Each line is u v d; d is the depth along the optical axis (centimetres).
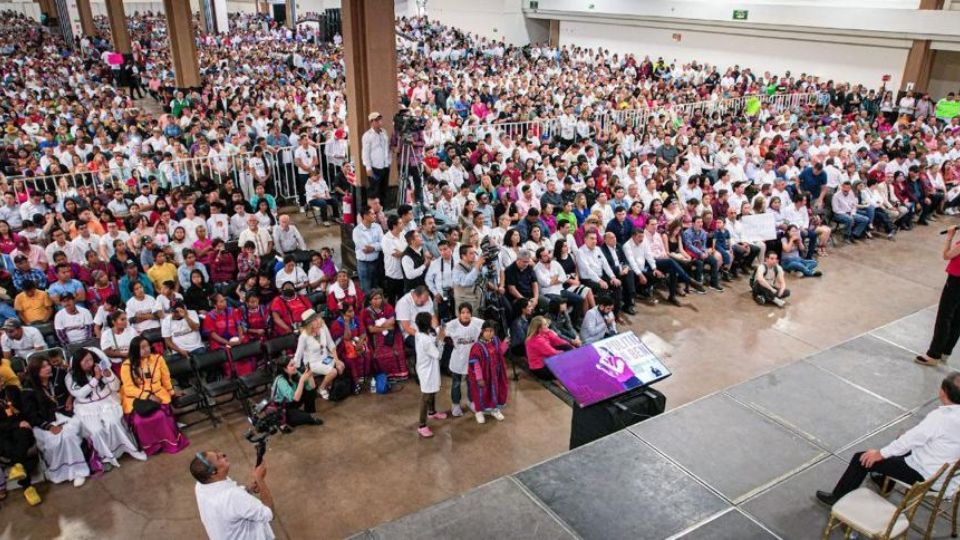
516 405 692
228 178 1177
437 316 771
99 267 806
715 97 1912
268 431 451
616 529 393
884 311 921
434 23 3712
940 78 1952
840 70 2123
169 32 1836
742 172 1327
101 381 591
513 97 1917
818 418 504
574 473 443
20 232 898
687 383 735
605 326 790
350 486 565
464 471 587
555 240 903
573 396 529
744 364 778
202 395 646
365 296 844
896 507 374
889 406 520
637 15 2717
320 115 1631
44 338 721
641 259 923
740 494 425
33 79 2105
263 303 806
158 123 1527
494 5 3309
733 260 1038
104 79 2297
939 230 1259
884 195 1221
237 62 2577
